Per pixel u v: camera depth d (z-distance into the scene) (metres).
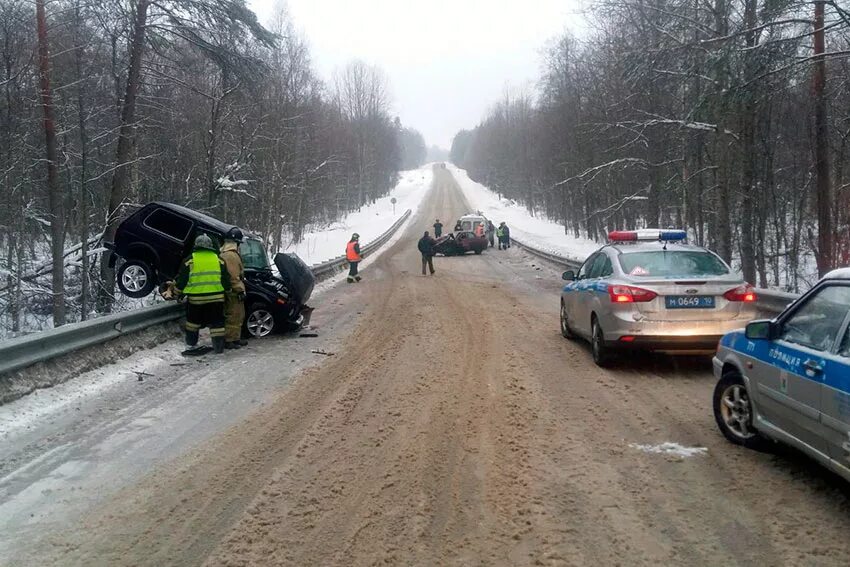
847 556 3.92
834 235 21.66
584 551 4.05
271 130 34.38
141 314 10.34
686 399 7.56
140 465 5.59
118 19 17.42
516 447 5.96
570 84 39.78
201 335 12.20
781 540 4.14
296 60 40.75
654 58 16.41
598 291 9.24
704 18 16.80
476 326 13.12
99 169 21.48
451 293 19.52
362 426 6.66
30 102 18.19
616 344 8.62
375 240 40.69
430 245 26.25
